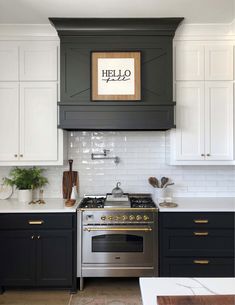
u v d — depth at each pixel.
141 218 2.56
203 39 2.82
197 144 2.81
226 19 2.67
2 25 2.73
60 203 2.82
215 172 3.12
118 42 2.74
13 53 2.79
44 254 2.55
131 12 2.53
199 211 2.54
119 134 3.14
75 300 2.47
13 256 2.54
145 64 2.74
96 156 3.15
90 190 3.13
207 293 1.08
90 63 2.72
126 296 2.55
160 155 3.14
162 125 2.70
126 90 2.72
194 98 2.81
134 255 2.58
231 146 2.81
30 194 2.95
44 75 2.79
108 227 2.56
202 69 2.81
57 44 2.80
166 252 2.55
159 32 2.72
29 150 2.80
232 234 2.54
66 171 3.12
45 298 2.51
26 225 2.54
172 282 1.19
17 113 2.79
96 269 2.58
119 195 2.85
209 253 2.54
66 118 2.71
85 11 2.50
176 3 2.37
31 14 2.54
